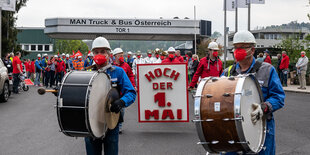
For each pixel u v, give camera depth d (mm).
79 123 3535
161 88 7863
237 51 3488
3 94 13805
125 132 7957
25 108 12164
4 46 32188
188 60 18812
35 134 7754
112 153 4062
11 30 33781
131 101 4047
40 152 6195
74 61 21969
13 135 7645
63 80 3666
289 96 16000
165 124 8969
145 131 8047
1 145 6723
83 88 3549
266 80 3527
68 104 3543
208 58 8844
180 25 35312
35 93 18312
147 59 20609
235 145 3189
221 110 3146
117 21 34969
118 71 4160
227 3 25688
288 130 8109
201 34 35969
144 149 6344
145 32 35156
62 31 34750
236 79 3260
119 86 4184
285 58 21141
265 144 3512
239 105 3078
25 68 26672
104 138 4055
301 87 19172
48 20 35344
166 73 7852
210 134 3227
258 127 3406
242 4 23469
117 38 39375
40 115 10539
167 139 7172
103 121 3791
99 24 34844
